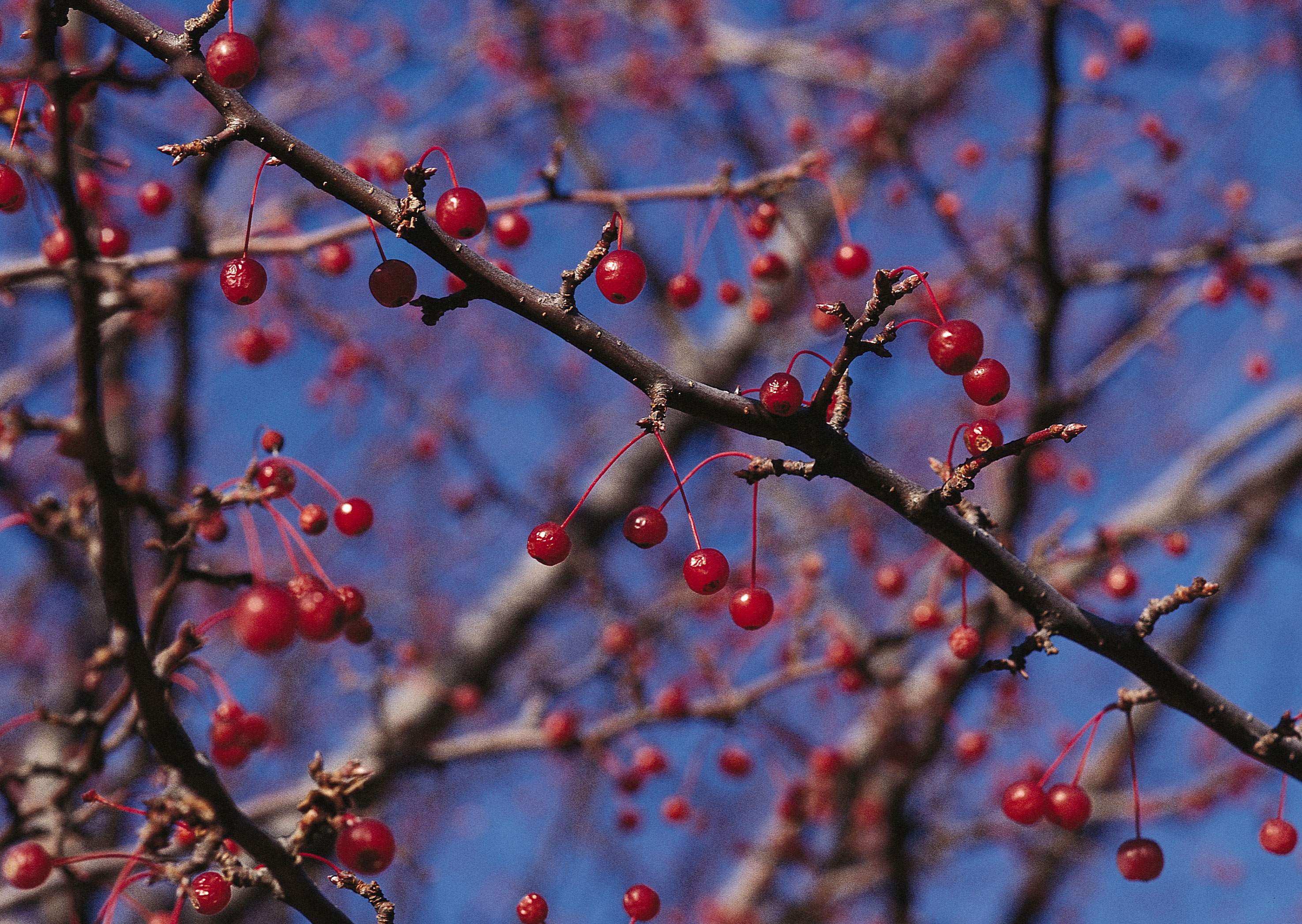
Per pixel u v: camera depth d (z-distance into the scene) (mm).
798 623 5078
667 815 4988
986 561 2521
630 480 7703
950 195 5672
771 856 6832
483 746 4973
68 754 5176
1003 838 7168
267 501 2734
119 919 5363
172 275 5203
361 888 2428
